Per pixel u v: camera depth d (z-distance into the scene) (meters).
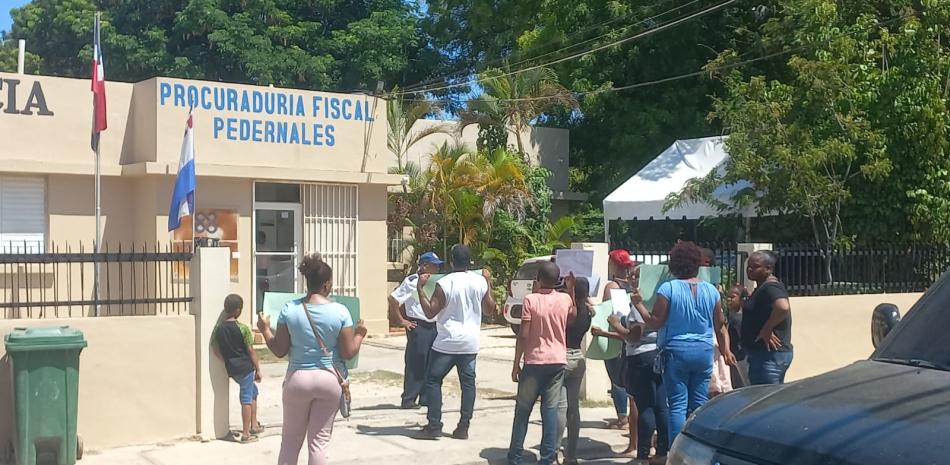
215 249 8.60
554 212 25.47
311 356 6.44
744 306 8.11
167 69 30.98
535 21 29.67
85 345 7.41
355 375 12.70
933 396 3.76
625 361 8.04
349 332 6.52
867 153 13.83
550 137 25.69
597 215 24.80
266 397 11.02
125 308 13.28
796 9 16.17
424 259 9.69
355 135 16.78
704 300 7.25
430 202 19.12
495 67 29.12
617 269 8.67
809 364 11.38
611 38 25.14
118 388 8.17
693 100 24.84
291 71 30.91
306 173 15.95
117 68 31.47
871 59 14.41
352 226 16.72
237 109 15.55
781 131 14.41
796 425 3.67
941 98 13.92
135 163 14.98
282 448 6.54
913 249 12.48
